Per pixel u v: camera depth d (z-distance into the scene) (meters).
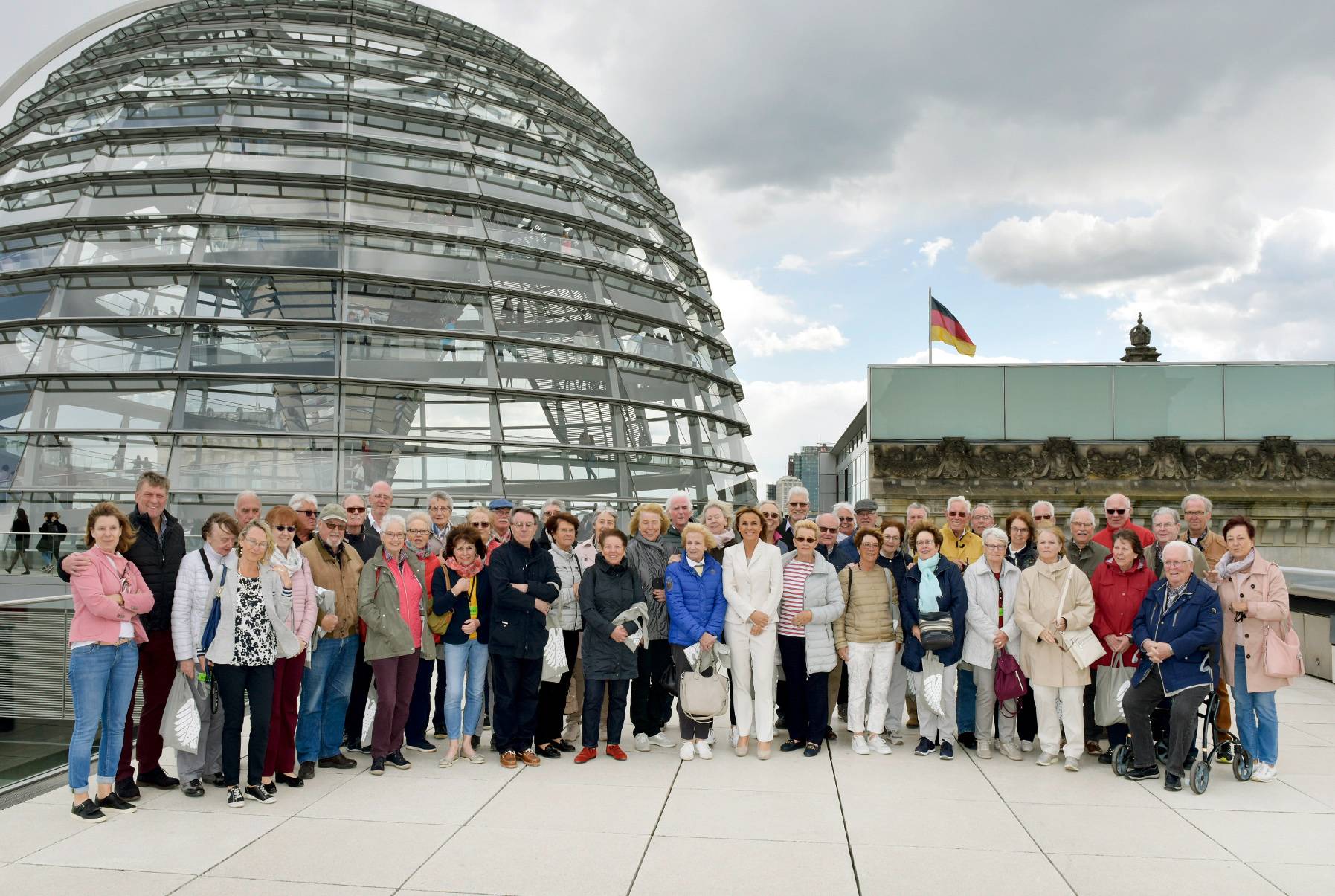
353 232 24.34
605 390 25.36
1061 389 30.92
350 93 26.62
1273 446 30.20
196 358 22.33
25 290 23.77
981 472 30.77
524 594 9.69
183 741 7.98
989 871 6.45
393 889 6.07
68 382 22.12
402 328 23.05
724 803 8.22
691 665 10.11
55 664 9.55
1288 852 6.93
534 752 10.12
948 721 10.05
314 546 9.37
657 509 11.10
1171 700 9.00
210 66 27.34
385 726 9.32
